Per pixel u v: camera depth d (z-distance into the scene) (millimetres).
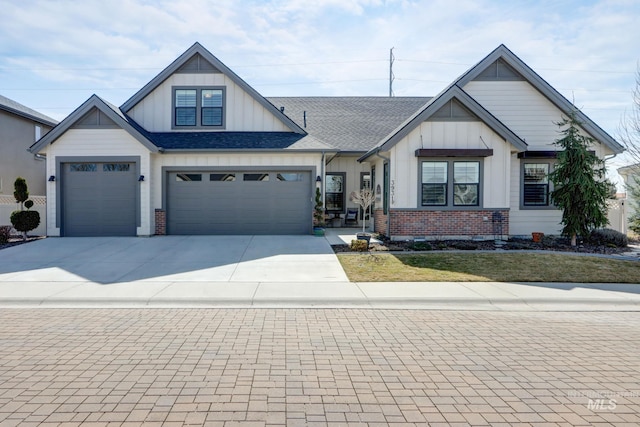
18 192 13609
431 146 13180
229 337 5043
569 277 8445
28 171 21172
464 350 4672
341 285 7781
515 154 14594
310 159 14789
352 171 18312
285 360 4305
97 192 14266
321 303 6805
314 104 21312
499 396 3541
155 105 16078
